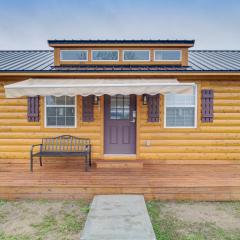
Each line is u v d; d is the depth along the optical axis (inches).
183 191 268.1
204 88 368.8
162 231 201.5
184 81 368.5
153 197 268.8
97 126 374.9
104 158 374.0
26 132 374.9
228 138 373.4
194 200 268.7
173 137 373.4
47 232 200.7
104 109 377.1
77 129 374.3
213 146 373.4
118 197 259.1
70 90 300.2
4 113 373.7
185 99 372.8
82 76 357.4
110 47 393.4
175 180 289.3
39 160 377.4
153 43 386.6
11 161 376.8
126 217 210.2
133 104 377.1
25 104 374.6
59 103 374.3
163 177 301.6
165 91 298.5
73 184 275.0
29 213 236.4
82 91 299.9
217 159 374.6
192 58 472.1
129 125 378.9
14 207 250.5
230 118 372.2
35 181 285.6
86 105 370.6
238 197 268.5
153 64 391.9
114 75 352.5
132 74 345.4
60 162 376.5
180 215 232.2
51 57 489.4
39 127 374.9
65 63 393.1
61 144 372.8
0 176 306.3
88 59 394.0
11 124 374.6
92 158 374.9
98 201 247.3
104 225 195.8
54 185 271.4
